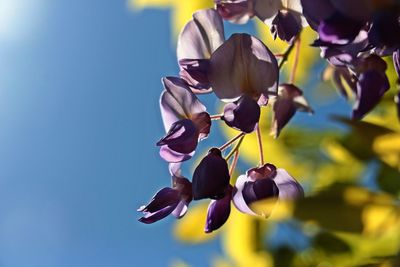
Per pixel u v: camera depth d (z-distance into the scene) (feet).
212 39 0.86
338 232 0.60
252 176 0.81
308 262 0.91
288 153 1.05
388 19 0.67
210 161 0.81
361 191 0.61
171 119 0.87
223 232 1.02
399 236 0.66
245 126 0.78
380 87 0.75
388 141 0.69
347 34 0.67
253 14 0.85
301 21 0.80
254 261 0.98
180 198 0.83
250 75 0.82
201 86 0.83
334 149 0.87
